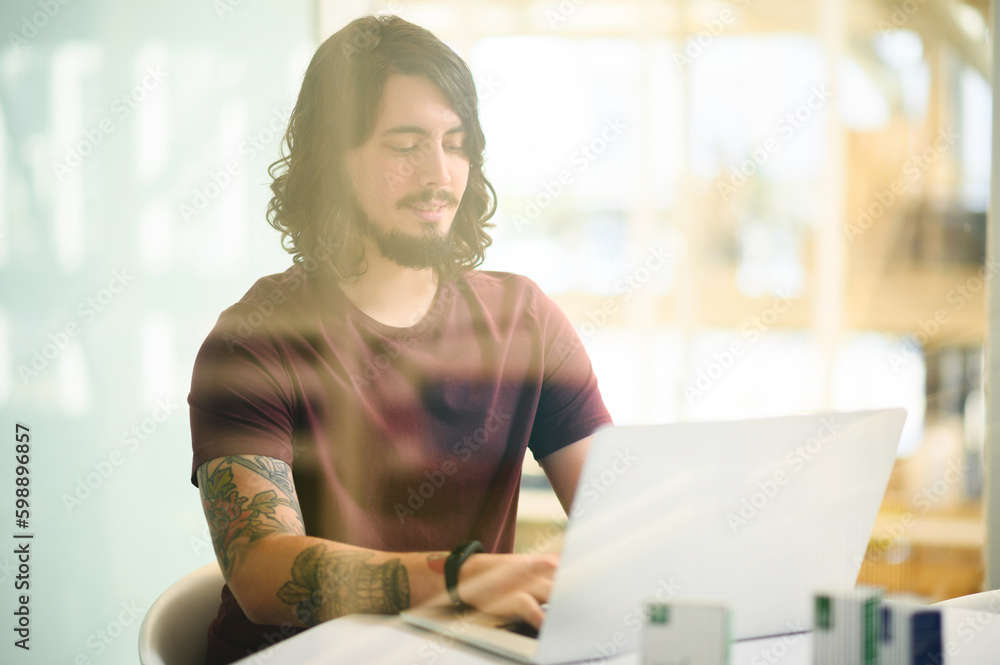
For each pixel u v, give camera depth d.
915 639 0.58
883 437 0.73
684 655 0.54
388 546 1.17
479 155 1.37
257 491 0.95
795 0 2.93
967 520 2.38
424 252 1.26
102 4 1.88
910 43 2.81
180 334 2.00
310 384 1.15
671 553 0.65
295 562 0.83
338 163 1.31
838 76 2.94
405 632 0.73
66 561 1.85
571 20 2.83
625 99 2.88
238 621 0.93
